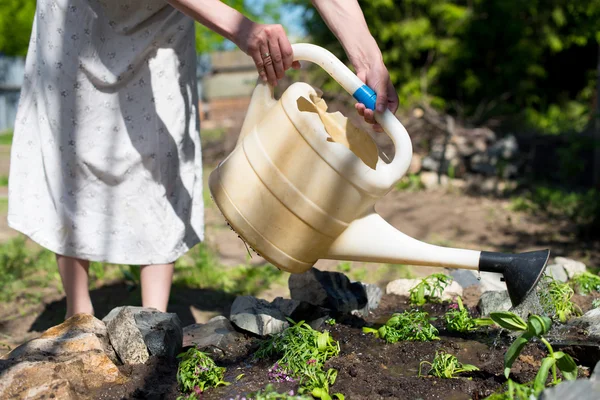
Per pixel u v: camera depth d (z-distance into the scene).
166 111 2.39
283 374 1.78
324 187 1.81
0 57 23.05
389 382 1.75
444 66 9.48
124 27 2.30
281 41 1.90
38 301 3.14
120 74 2.32
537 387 1.42
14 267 3.67
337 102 7.61
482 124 8.09
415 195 6.34
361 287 2.52
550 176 7.22
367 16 9.31
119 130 2.36
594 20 9.67
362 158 2.00
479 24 9.40
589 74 10.53
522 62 9.51
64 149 2.36
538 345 1.98
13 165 2.38
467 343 2.08
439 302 2.58
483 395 1.65
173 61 2.38
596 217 4.81
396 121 1.87
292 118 1.82
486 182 6.61
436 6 9.30
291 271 1.96
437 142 7.08
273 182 1.84
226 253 4.18
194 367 1.78
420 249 1.87
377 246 1.89
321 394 1.64
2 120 22.75
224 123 11.55
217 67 17.84
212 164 8.23
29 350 1.84
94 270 3.49
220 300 3.12
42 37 2.34
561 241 4.61
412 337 2.11
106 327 2.04
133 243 2.40
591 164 7.00
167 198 2.43
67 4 2.29
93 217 2.38
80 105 2.34
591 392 1.28
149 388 1.78
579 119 8.59
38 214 2.38
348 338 2.12
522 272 1.77
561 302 2.26
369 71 1.98
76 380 1.76
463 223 5.14
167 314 2.07
